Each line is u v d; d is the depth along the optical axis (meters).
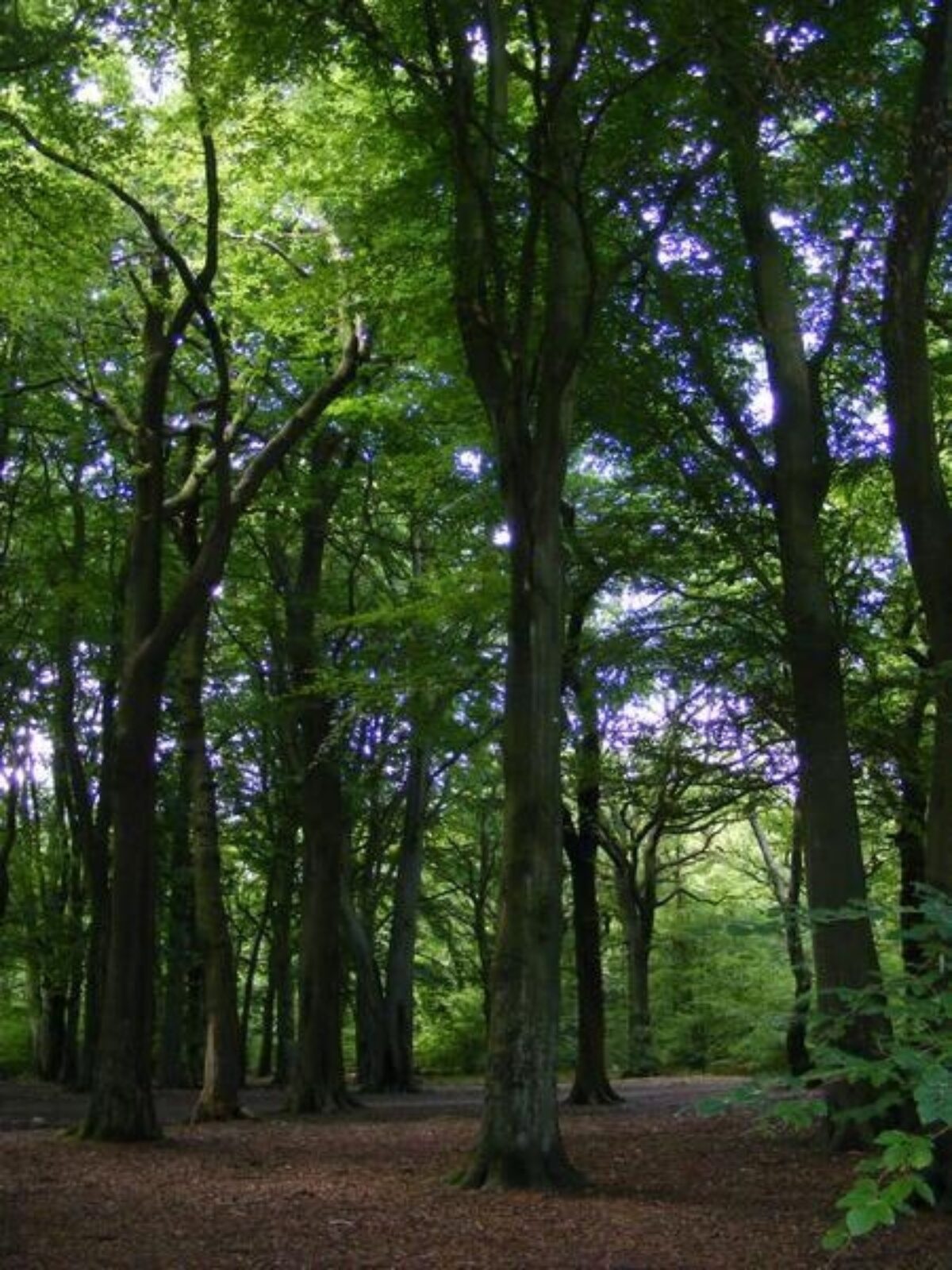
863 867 12.41
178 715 26.61
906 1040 2.98
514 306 12.36
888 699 15.08
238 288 16.88
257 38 10.25
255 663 26.34
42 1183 11.02
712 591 16.23
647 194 11.66
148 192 16.33
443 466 17.53
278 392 20.31
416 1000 43.22
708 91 10.07
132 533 15.86
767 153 12.52
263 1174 11.63
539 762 10.48
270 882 33.94
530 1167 10.17
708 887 43.50
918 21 10.82
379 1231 8.55
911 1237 8.13
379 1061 27.80
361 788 26.58
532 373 11.18
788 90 8.93
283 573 23.16
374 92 12.31
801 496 12.87
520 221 11.86
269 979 41.38
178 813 30.34
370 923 30.67
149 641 14.95
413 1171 11.68
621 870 35.31
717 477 14.08
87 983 27.98
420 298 12.88
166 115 14.92
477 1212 9.19
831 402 14.93
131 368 20.44
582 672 16.20
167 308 16.19
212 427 18.92
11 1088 31.28
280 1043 33.62
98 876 25.41
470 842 41.12
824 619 12.55
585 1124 16.69
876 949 11.82
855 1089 8.04
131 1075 14.52
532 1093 10.28
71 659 25.09
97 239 14.65
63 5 12.17
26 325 17.89
